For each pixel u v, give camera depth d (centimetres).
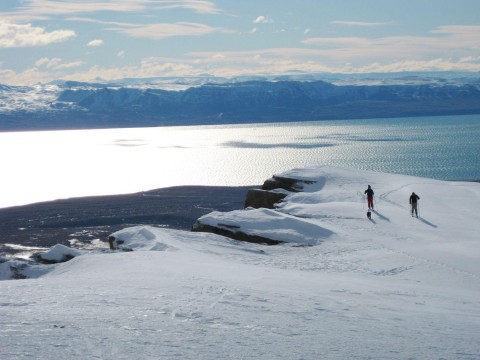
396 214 4375
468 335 1118
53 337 919
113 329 998
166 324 1062
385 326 1172
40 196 12612
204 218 4075
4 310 1189
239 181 15362
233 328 1055
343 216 4325
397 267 2766
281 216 4028
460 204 4772
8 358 784
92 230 7144
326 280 2045
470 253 3036
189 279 1817
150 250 3073
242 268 2328
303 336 1017
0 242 6550
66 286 1636
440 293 1962
